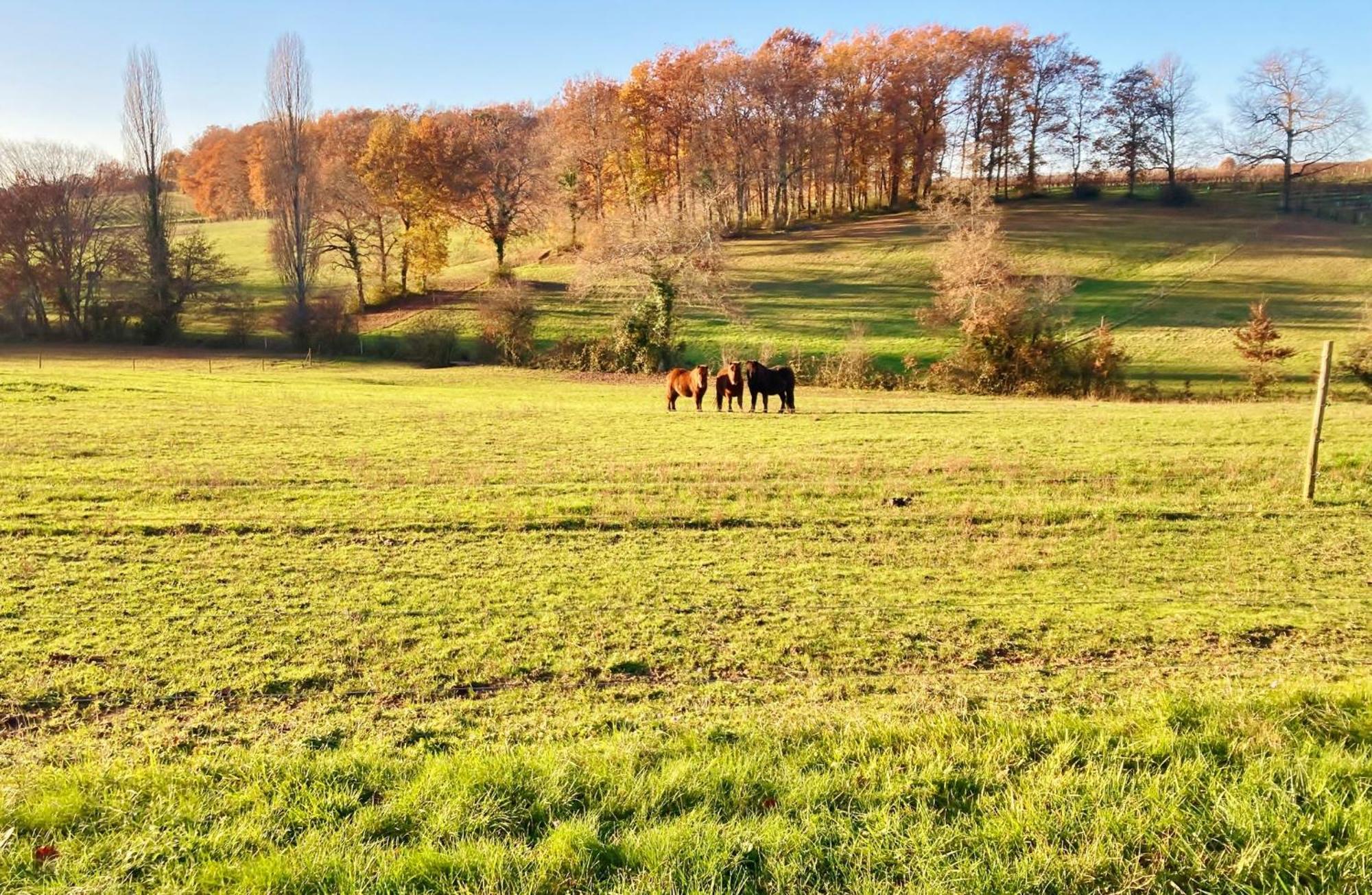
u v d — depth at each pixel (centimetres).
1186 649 883
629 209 6956
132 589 1031
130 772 521
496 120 8062
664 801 467
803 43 8825
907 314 6144
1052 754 504
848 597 1045
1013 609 1006
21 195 6219
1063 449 1988
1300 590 1088
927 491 1614
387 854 417
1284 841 416
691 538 1312
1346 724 535
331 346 5888
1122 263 6875
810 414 2808
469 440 2144
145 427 2208
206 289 6588
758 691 769
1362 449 1872
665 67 8394
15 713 707
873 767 497
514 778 494
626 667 832
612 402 3281
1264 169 8962
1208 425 2361
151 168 6681
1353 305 5597
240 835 439
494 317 5609
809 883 396
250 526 1325
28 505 1407
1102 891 395
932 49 8612
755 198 9775
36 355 5450
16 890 393
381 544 1255
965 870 400
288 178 6550
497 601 1016
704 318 6216
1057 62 9062
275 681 779
